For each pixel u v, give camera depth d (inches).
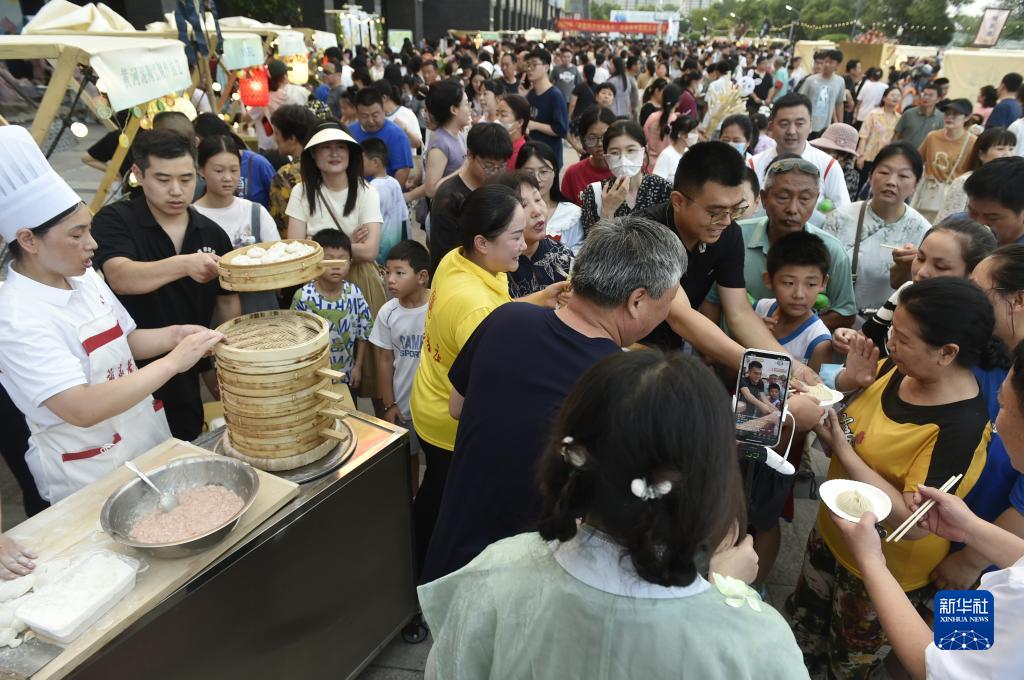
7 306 61.3
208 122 145.6
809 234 90.7
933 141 197.5
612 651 31.1
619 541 31.4
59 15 193.3
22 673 44.1
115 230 88.9
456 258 80.0
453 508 62.9
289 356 61.1
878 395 71.0
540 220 97.7
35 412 65.6
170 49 163.8
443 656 38.8
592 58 703.7
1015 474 61.6
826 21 1893.5
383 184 150.8
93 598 48.2
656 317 58.4
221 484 62.0
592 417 31.4
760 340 86.8
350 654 75.6
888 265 118.2
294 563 63.5
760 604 32.4
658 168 157.8
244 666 60.9
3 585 50.5
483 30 1242.0
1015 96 293.4
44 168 59.6
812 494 120.2
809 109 142.6
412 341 113.3
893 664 78.6
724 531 31.2
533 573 34.8
